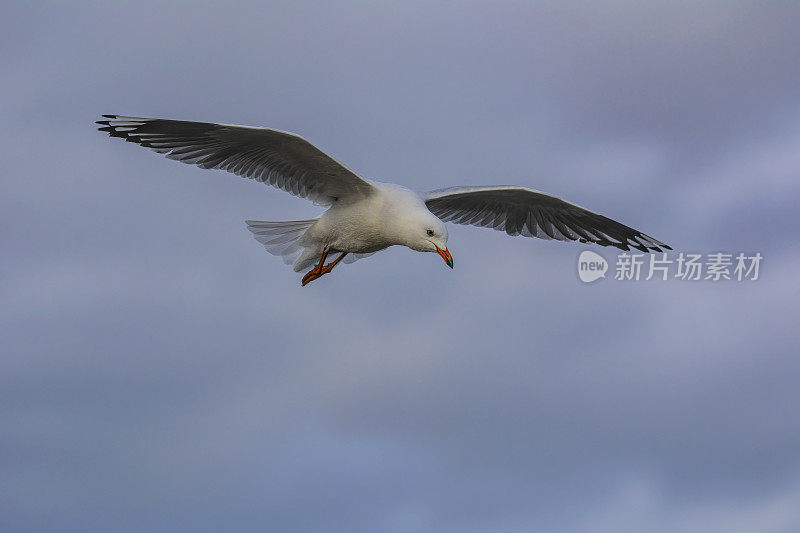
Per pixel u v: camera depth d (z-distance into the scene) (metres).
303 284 14.02
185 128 12.48
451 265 12.88
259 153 12.98
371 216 13.15
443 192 13.89
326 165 12.77
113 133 12.47
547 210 14.73
